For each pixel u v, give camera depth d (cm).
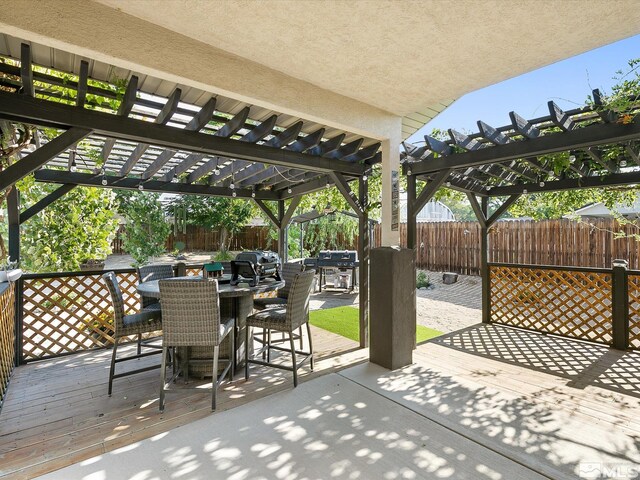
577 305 464
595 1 189
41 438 233
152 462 207
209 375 331
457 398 288
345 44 236
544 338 467
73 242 555
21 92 261
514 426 246
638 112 286
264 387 312
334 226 1070
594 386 314
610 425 248
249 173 557
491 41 231
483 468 201
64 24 195
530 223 885
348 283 848
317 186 602
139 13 200
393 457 211
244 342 359
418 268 1154
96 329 429
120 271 459
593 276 451
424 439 230
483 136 353
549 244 850
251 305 386
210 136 322
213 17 205
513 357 392
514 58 254
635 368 359
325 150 400
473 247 1005
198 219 1399
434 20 208
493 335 480
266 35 224
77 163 512
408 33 222
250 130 379
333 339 465
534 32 220
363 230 438
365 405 276
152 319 317
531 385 316
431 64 264
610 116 296
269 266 382
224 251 1330
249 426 246
